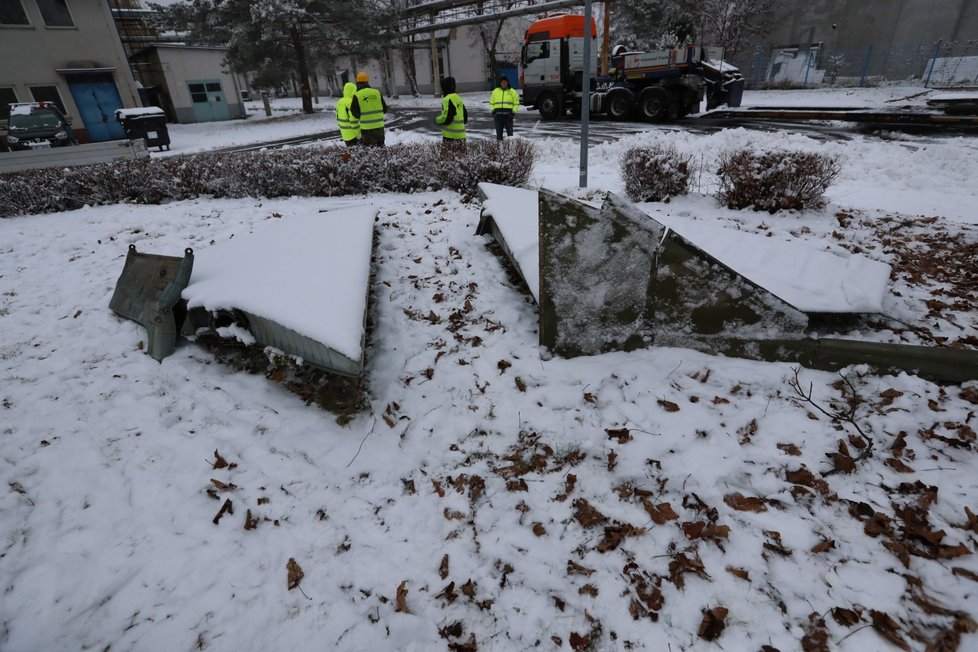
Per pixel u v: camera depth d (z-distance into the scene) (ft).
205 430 9.50
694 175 27.81
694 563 6.63
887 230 18.80
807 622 5.88
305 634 6.23
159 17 74.69
